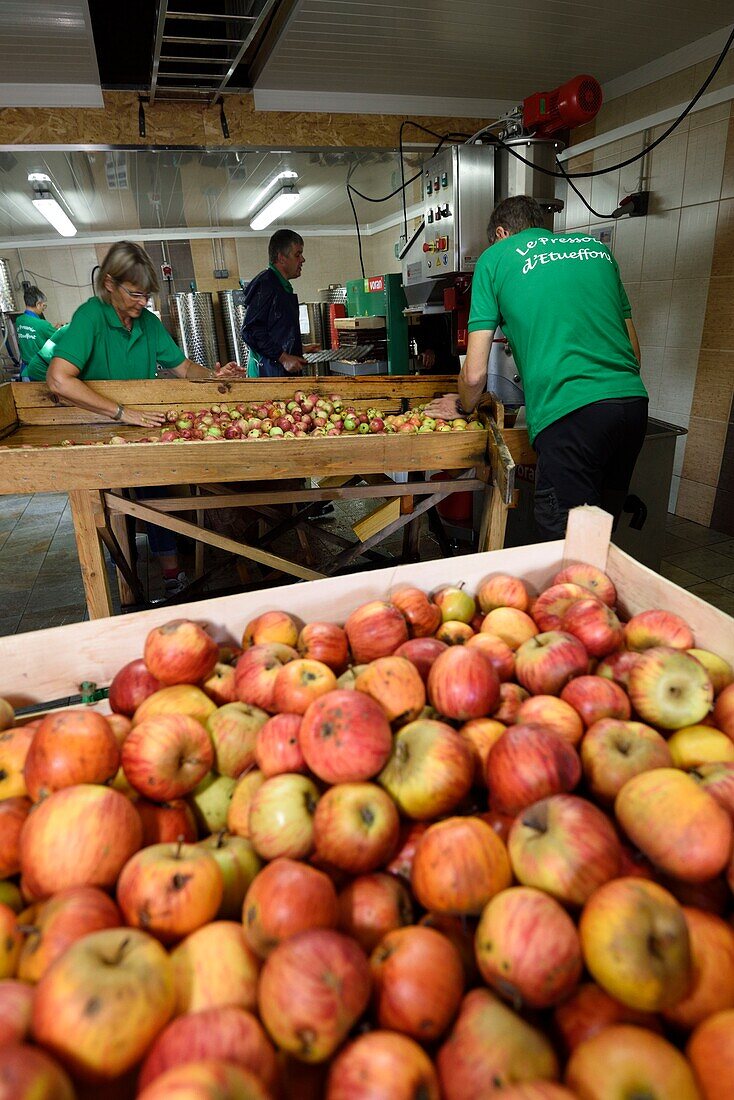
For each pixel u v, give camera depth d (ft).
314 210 24.86
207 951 2.17
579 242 7.41
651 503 9.92
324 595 4.09
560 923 2.07
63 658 3.68
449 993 2.04
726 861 2.29
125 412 9.49
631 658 3.48
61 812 2.41
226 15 9.60
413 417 9.07
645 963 1.93
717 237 11.66
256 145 14.17
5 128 12.98
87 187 18.67
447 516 12.12
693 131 11.76
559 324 7.16
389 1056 1.79
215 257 28.14
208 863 2.39
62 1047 1.75
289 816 2.60
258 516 10.82
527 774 2.61
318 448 7.36
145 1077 1.81
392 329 16.19
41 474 6.81
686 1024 2.02
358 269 29.63
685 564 11.38
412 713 3.15
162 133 13.65
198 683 3.52
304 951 1.93
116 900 2.38
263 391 10.44
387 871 2.61
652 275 13.17
